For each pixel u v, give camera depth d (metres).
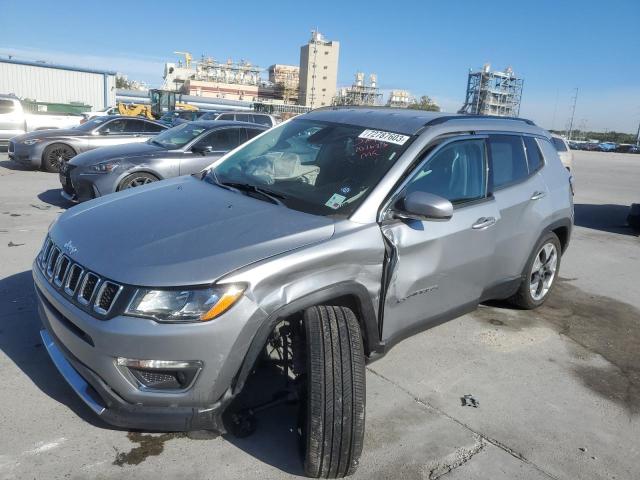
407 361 3.97
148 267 2.51
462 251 3.59
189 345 2.44
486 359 4.10
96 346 2.49
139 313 2.43
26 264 5.34
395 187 3.22
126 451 2.74
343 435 2.51
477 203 3.80
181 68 150.75
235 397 2.62
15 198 9.01
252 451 2.81
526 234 4.35
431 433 3.12
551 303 5.46
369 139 3.61
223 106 76.19
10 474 2.52
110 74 41.34
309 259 2.69
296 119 4.36
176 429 2.57
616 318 5.21
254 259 2.59
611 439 3.23
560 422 3.36
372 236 2.98
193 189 3.59
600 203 13.43
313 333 2.61
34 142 12.13
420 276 3.29
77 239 2.89
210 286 2.46
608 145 75.50
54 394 3.16
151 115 36.44
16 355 3.55
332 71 135.25
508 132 4.38
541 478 2.82
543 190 4.59
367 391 3.51
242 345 2.53
